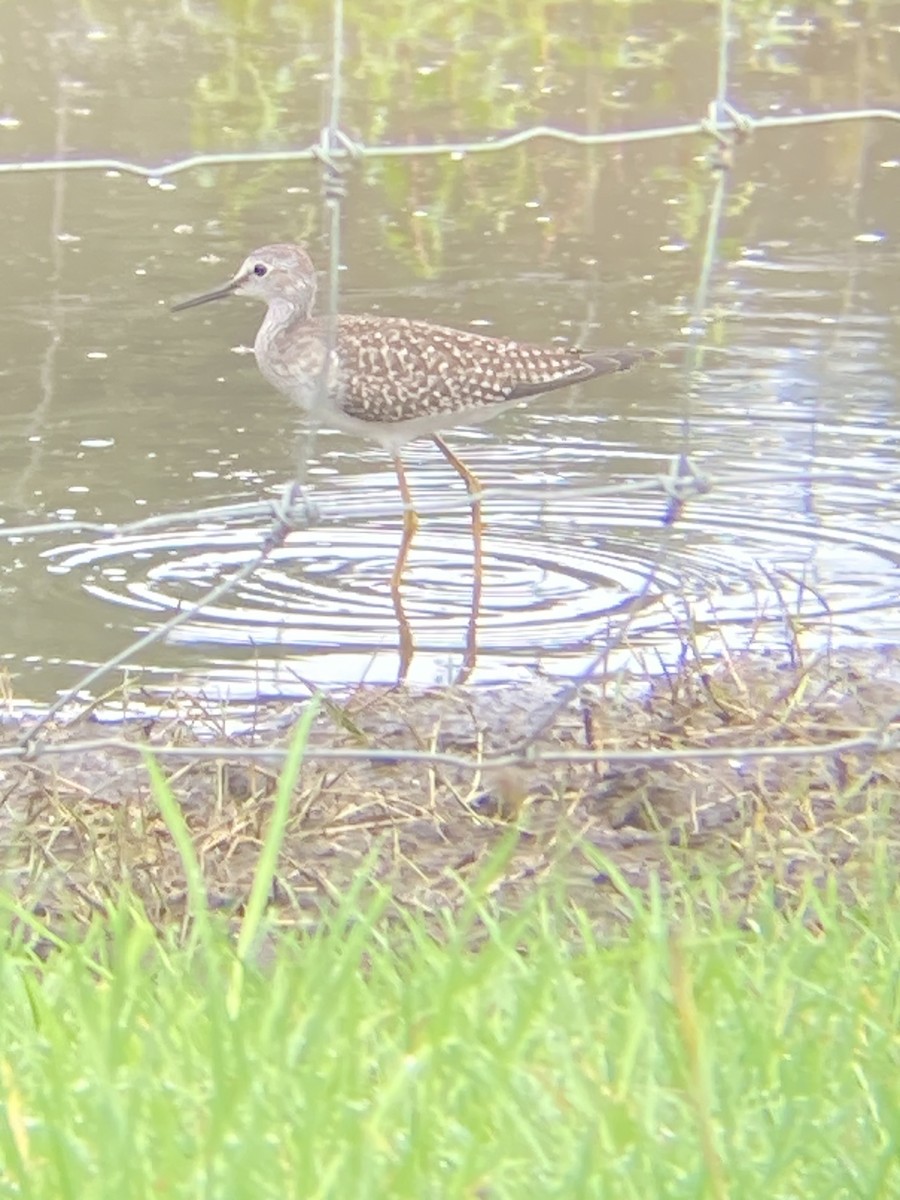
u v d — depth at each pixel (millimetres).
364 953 7008
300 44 26250
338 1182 4848
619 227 19672
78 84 24188
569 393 15336
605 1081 5422
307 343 13578
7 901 6641
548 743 9305
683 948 6176
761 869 7891
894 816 8367
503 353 13477
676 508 7691
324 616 11680
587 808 8602
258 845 8172
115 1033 5551
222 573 12281
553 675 10672
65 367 15602
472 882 7852
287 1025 5699
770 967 6402
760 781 8484
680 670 10062
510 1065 5426
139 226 19266
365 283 17797
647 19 27562
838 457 13906
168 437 14297
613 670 10719
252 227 19344
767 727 9336
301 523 7566
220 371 15711
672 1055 5473
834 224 19734
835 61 25688
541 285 17812
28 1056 5551
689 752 7570
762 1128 5203
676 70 25281
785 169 21656
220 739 9414
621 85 24625
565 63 25547
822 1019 5812
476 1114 5203
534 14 27359
